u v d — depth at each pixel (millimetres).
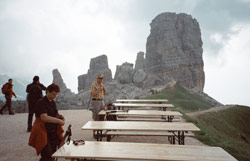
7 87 12930
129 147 3291
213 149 3275
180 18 153750
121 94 115875
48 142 3266
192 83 137750
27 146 6090
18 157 5105
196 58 146375
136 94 115312
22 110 17031
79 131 8266
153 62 147625
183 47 146750
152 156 2900
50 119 3207
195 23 158000
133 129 4512
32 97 7531
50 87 3342
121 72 140250
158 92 108938
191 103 88875
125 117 9312
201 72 145750
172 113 7402
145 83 133750
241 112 44531
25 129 8578
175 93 110375
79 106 27422
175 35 145875
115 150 3131
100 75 7590
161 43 145875
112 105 9227
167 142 6914
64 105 24859
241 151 7715
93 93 7594
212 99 125812
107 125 4910
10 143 6410
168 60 138375
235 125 36969
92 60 160000
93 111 7676
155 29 153000
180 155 2969
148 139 7262
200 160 2783
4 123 9898
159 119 8836
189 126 4926
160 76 140250
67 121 10984
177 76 136000
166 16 150875
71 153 2969
